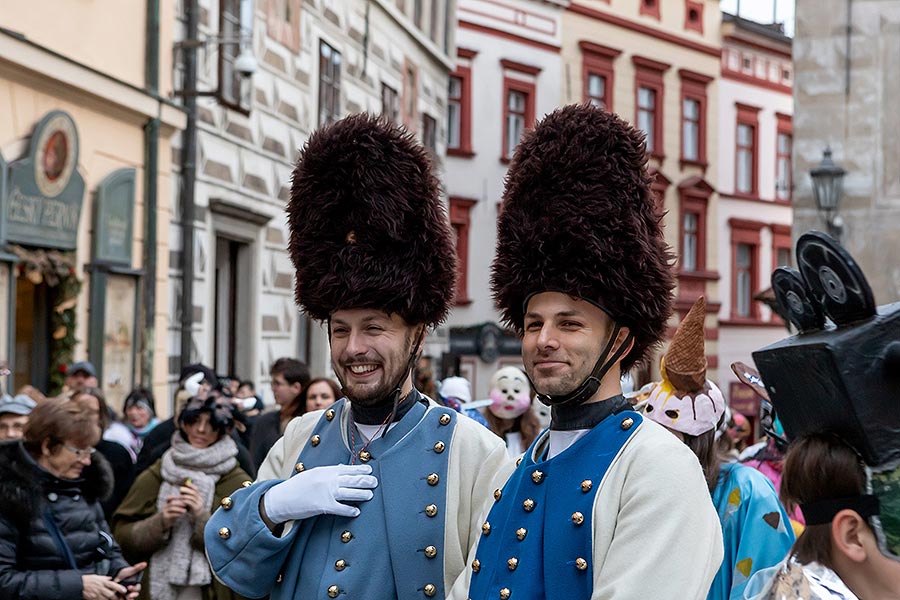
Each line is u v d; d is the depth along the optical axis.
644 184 3.14
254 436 8.08
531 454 3.18
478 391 29.00
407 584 3.60
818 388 2.66
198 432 6.31
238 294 16.03
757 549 4.14
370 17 20.70
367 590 3.60
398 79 22.61
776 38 38.25
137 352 12.94
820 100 19.58
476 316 29.84
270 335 16.73
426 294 3.79
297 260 3.88
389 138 3.83
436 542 3.64
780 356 2.73
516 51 30.98
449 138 29.88
